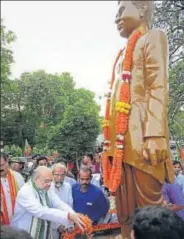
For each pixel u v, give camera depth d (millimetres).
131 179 3941
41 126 43469
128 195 3973
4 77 29141
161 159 3693
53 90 44875
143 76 3916
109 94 4297
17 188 5059
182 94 10805
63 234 5012
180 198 5941
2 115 40312
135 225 2193
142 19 4047
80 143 26609
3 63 28234
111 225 5184
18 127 40750
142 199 3904
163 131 3699
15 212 4742
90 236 4660
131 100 3895
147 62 3871
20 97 42188
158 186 3902
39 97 43625
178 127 11234
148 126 3715
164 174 3902
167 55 3939
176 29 10562
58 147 26859
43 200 4754
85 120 26844
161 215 2184
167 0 10477
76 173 11539
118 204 4078
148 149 3674
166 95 3799
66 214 4445
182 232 2189
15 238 2039
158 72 3803
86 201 5668
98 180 7355
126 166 3926
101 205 5625
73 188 5922
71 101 48250
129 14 4016
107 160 4172
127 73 3930
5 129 40406
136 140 3814
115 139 4023
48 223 4828
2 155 4871
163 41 3902
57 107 44469
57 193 5785
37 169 4719
